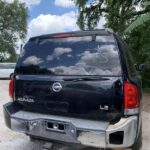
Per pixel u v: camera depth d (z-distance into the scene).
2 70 19.00
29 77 4.32
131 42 14.08
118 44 3.93
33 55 4.44
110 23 15.01
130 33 13.89
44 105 4.15
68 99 3.93
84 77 3.86
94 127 3.65
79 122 3.79
